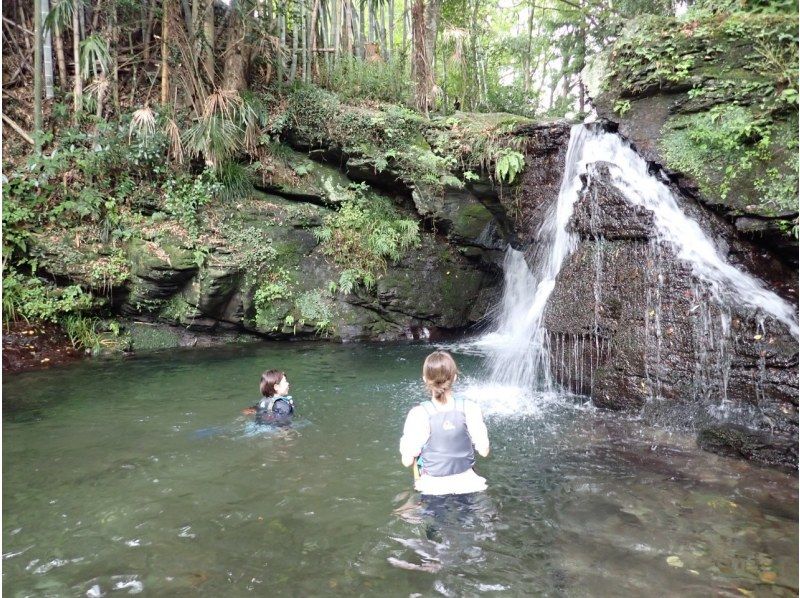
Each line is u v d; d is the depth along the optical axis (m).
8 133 8.55
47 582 2.39
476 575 2.44
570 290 5.80
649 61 6.30
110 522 2.94
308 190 9.45
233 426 4.58
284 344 8.61
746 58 5.72
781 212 4.98
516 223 8.48
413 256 9.64
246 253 8.48
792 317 4.57
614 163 6.07
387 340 9.23
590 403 5.39
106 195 8.17
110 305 8.12
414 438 3.13
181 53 8.64
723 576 2.43
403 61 11.22
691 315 4.77
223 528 2.87
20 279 7.54
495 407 5.32
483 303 10.23
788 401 4.12
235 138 8.63
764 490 3.39
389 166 9.42
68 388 5.83
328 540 2.74
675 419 4.61
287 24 10.65
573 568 2.49
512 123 8.47
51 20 8.09
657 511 3.10
